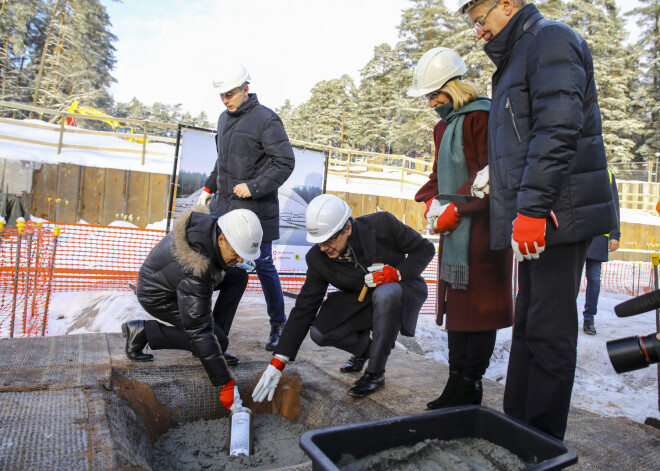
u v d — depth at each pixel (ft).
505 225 6.15
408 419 5.10
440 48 7.55
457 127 7.45
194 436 8.42
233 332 12.91
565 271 5.80
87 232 28.07
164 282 8.56
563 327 5.76
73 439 6.15
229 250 7.68
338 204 8.11
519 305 6.47
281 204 23.34
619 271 41.65
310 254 8.64
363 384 8.64
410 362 10.94
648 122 109.81
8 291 19.38
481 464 4.89
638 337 5.27
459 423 5.43
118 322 16.56
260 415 9.48
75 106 68.28
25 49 106.32
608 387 13.87
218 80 10.94
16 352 9.62
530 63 5.71
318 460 3.95
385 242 8.92
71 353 9.71
